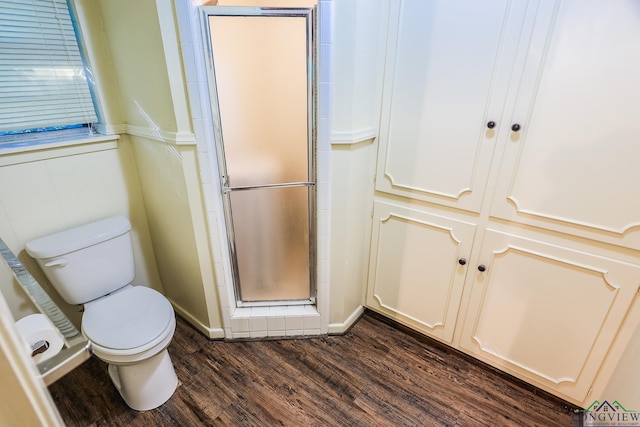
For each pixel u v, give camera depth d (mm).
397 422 1452
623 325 1224
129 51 1450
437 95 1386
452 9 1250
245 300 1901
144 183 1806
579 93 1094
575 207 1200
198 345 1862
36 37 1450
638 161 1057
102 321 1425
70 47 1554
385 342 1885
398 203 1673
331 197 1589
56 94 1563
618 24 983
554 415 1469
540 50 1122
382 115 1567
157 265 2066
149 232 1979
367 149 1618
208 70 1371
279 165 1593
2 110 1438
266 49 1383
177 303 2064
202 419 1463
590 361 1340
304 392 1588
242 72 1408
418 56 1384
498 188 1348
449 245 1575
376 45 1449
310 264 1824
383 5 1392
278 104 1476
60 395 1562
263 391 1591
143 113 1549
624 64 1004
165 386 1521
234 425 1439
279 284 1880
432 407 1515
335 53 1339
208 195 1521
